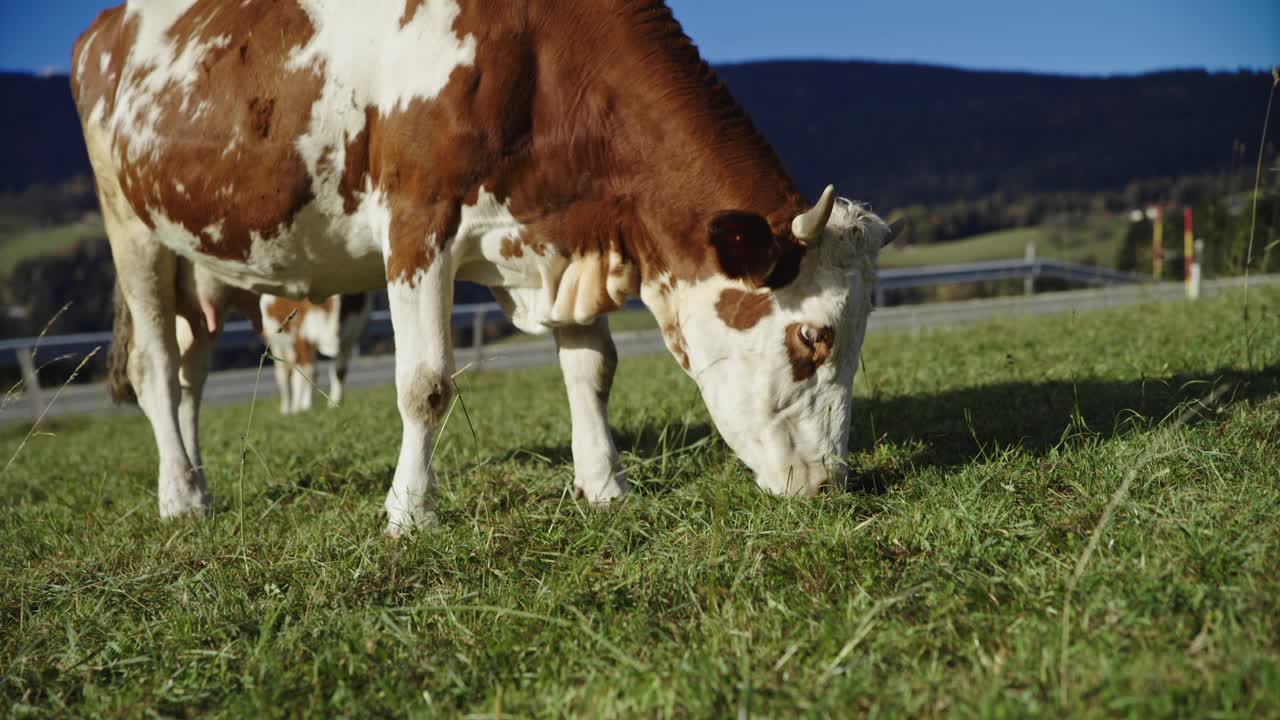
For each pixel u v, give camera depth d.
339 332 11.52
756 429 4.23
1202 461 3.70
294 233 4.88
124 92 5.47
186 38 5.23
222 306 6.00
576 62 4.30
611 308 4.62
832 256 4.05
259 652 3.04
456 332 20.89
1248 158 6.97
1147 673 2.22
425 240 4.37
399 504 4.38
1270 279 11.24
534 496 4.55
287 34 4.74
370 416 8.85
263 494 5.63
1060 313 13.29
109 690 3.04
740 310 4.20
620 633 2.94
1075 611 2.66
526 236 4.45
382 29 4.48
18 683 3.11
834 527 3.55
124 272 5.79
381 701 2.73
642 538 3.89
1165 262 21.81
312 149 4.64
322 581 3.68
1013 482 3.80
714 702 2.44
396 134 4.38
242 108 4.82
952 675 2.44
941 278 21.59
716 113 4.27
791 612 2.90
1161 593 2.62
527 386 10.95
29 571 4.31
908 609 2.85
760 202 4.17
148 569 4.11
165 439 5.69
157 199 5.31
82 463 8.52
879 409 5.75
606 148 4.32
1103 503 3.42
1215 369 5.50
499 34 4.30
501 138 4.29
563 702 2.52
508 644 2.96
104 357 17.25
